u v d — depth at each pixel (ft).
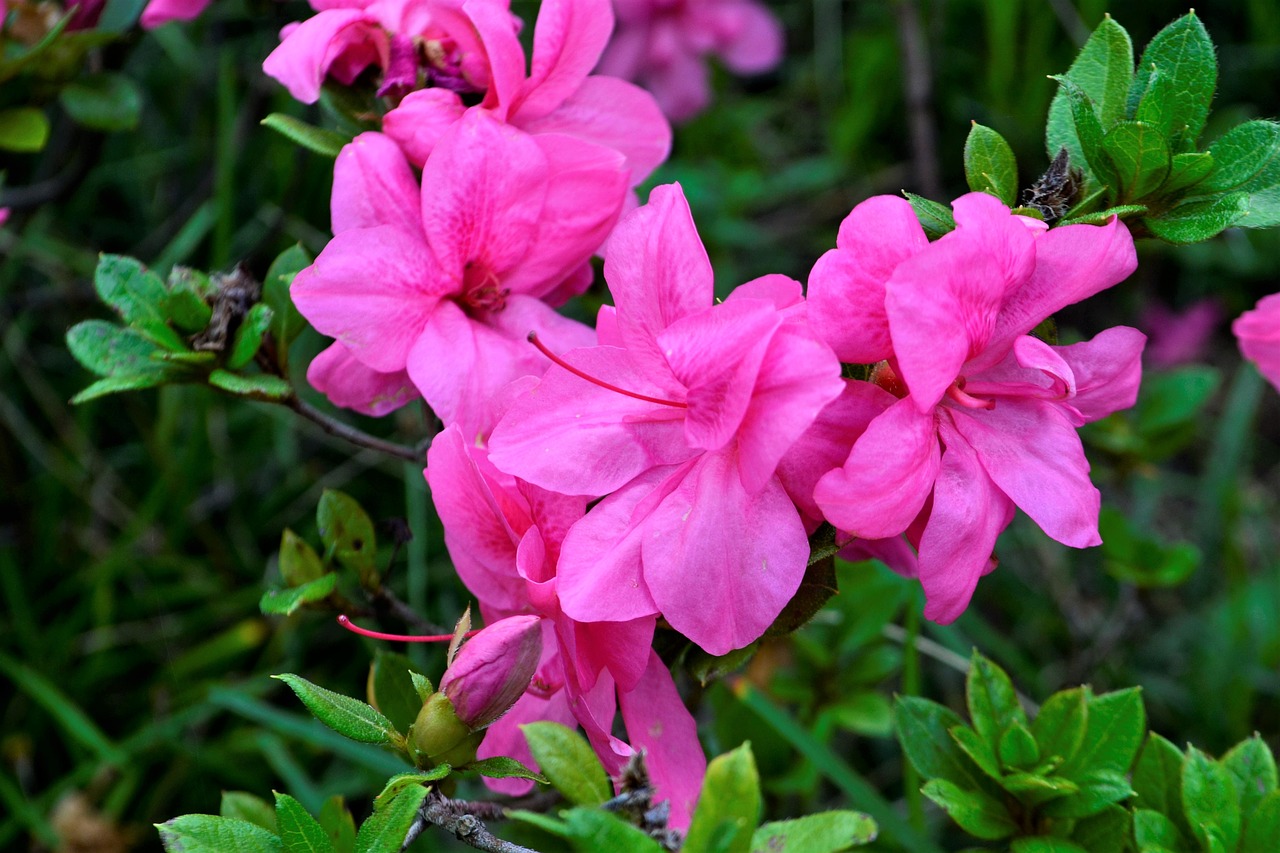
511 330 1.90
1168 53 1.85
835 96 3.71
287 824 1.77
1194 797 1.85
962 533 1.76
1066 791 1.86
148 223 3.16
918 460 1.73
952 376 1.73
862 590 2.27
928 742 1.92
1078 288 1.77
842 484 1.71
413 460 2.04
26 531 2.82
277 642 2.75
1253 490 3.33
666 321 1.79
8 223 2.53
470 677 1.76
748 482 1.73
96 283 1.94
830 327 1.73
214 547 2.85
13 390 2.96
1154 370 3.45
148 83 3.28
